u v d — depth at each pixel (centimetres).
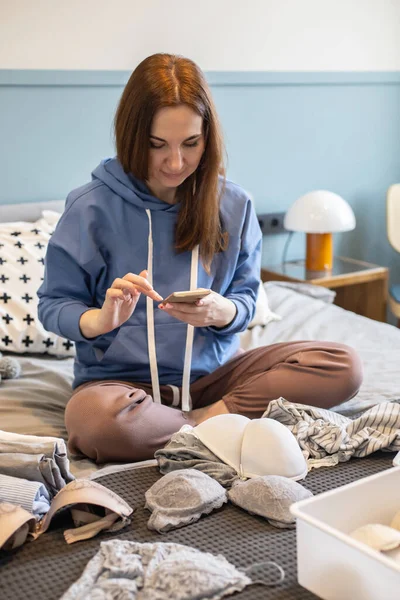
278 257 319
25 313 211
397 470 120
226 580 108
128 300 152
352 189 338
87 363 175
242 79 290
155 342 170
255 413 168
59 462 135
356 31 319
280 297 266
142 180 165
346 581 101
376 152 341
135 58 268
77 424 153
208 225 168
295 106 310
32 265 217
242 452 142
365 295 314
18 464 131
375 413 159
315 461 149
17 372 194
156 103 148
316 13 306
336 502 113
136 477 144
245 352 182
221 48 285
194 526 127
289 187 318
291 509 107
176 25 274
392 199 326
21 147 252
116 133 160
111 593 106
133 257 170
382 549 107
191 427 157
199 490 130
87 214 166
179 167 152
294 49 304
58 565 117
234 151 298
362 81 325
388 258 358
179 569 109
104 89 264
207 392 179
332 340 230
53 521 131
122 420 152
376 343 228
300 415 157
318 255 302
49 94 254
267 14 294
